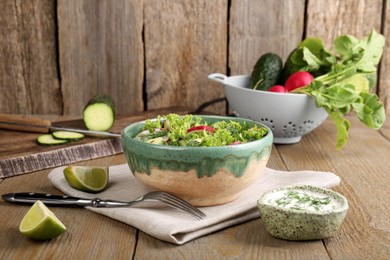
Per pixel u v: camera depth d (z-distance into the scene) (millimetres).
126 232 902
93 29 1673
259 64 1504
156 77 1712
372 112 1313
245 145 912
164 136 987
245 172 926
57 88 1715
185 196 934
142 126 1039
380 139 1479
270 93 1324
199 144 924
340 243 867
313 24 1686
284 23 1685
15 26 1657
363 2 1674
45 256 825
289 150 1374
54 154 1233
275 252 835
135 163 940
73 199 977
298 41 1698
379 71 1713
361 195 1075
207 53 1698
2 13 1645
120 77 1707
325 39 1698
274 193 921
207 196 934
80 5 1656
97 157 1304
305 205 880
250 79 1575
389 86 1720
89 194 1026
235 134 985
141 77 1709
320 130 1564
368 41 1441
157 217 896
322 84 1334
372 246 858
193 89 1725
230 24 1681
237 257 820
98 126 1416
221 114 1739
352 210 999
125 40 1682
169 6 1662
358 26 1689
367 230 914
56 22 1666
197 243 864
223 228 915
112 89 1717
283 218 848
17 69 1691
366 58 1419
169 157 897
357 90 1378
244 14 1675
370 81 1479
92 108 1409
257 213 954
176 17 1670
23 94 1712
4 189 1092
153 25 1673
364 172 1215
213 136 941
